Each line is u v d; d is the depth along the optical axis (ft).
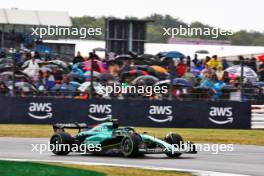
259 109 179.01
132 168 88.63
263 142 144.36
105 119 175.63
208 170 87.61
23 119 176.86
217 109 176.55
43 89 185.57
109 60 191.72
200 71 194.90
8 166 89.76
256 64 200.03
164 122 175.73
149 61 202.18
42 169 86.58
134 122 175.32
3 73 185.47
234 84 189.16
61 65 192.34
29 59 201.26
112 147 104.42
